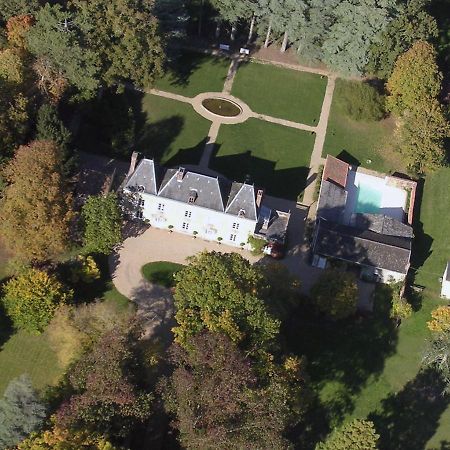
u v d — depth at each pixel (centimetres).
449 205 14250
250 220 12000
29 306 10475
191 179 11994
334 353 11594
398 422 10956
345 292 11475
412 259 13162
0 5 13500
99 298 11556
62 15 12644
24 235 10769
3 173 11412
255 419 8656
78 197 12419
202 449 8600
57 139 12225
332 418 10831
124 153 13775
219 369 8900
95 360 9231
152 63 13738
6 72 12494
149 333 11231
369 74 16075
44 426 9100
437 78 14638
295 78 16250
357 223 13288
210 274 10006
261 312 9662
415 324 12225
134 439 9994
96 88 13438
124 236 12469
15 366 10581
